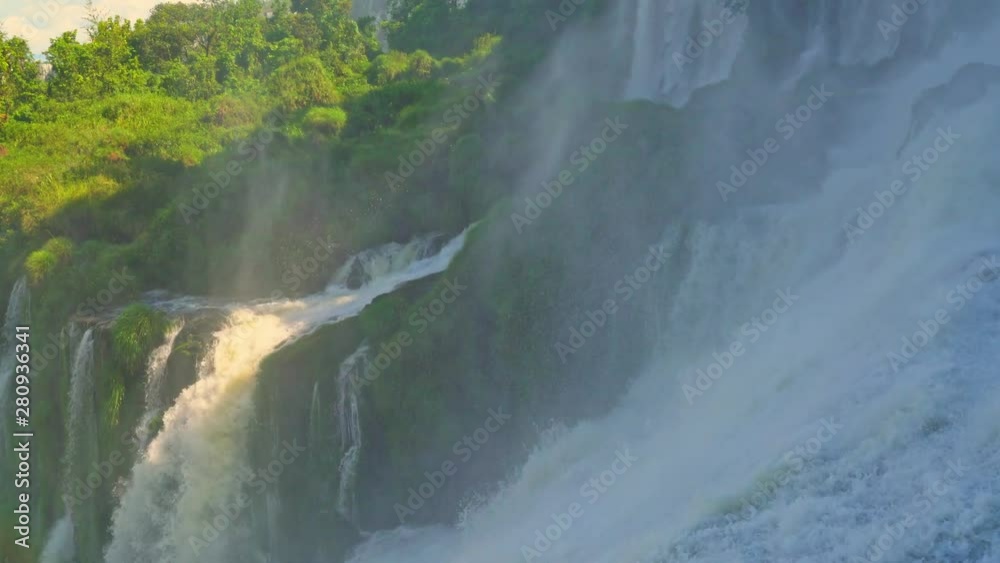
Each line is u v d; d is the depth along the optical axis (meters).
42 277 33.00
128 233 36.38
